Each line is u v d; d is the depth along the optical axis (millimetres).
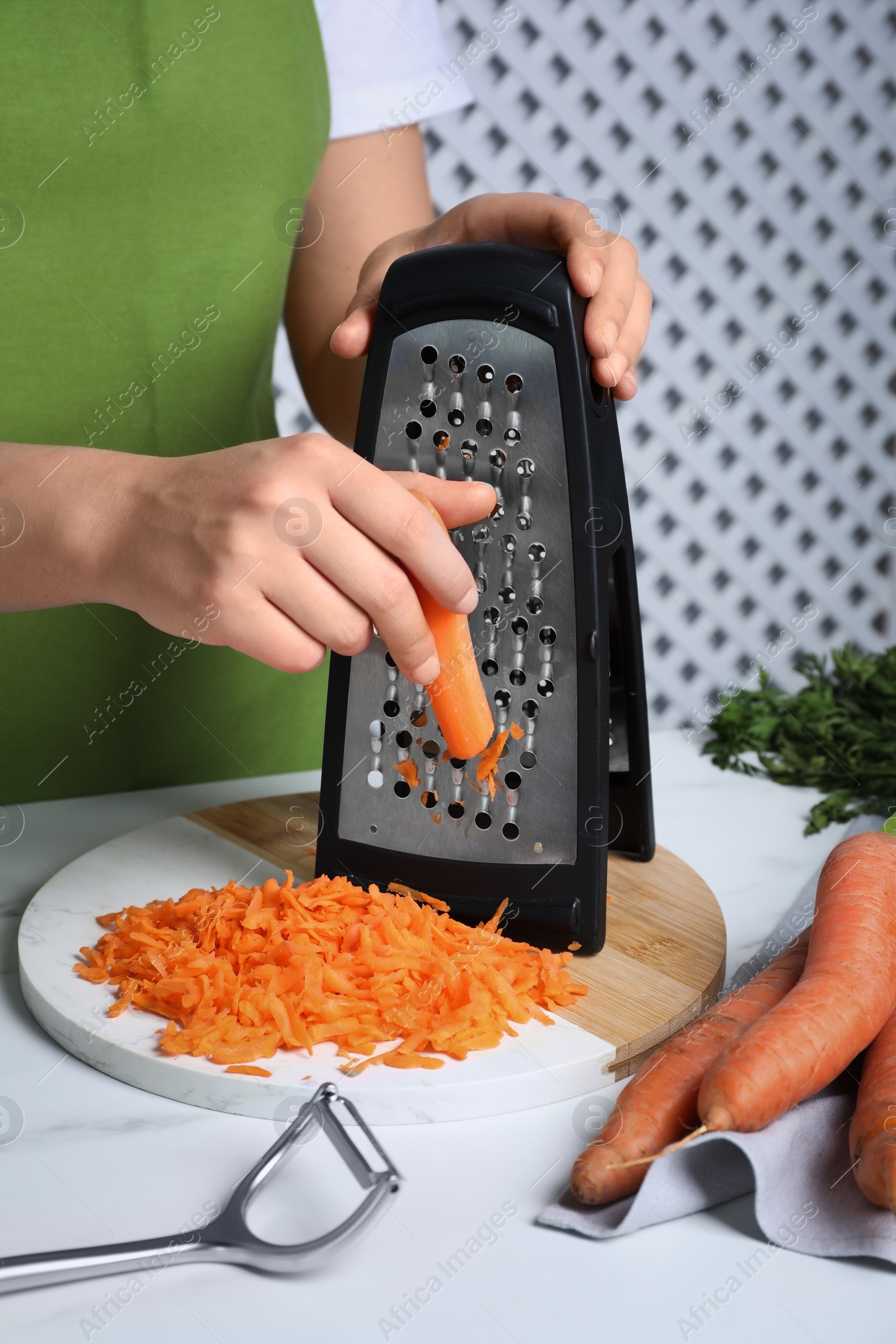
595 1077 654
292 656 706
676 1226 549
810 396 2826
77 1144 600
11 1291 475
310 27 1175
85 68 1032
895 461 2934
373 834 817
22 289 1060
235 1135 612
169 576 712
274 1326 478
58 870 964
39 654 1129
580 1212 544
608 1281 509
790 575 2934
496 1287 503
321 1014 659
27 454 801
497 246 727
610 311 739
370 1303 492
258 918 714
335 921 732
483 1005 669
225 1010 664
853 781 1195
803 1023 579
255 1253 494
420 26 1286
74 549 755
